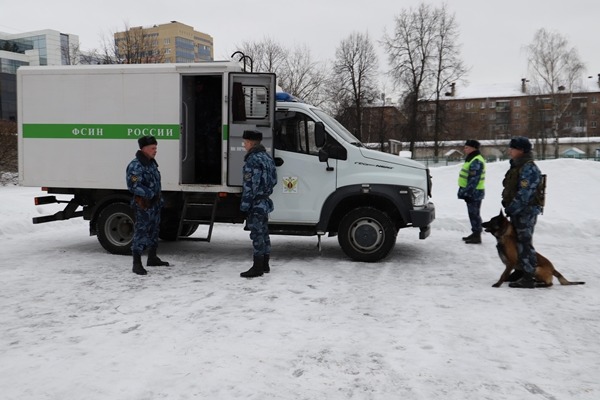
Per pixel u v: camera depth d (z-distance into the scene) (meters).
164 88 7.90
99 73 8.09
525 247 6.13
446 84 45.53
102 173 8.18
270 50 45.03
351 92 47.06
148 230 7.02
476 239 9.68
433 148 51.50
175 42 68.12
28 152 8.41
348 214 7.73
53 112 8.29
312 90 46.50
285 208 7.74
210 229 7.80
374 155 7.57
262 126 7.54
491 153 75.75
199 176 8.76
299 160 7.68
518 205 5.98
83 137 8.21
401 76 45.84
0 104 53.75
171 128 7.90
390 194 7.50
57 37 72.44
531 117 60.06
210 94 8.66
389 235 7.62
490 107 93.00
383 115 49.06
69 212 8.64
